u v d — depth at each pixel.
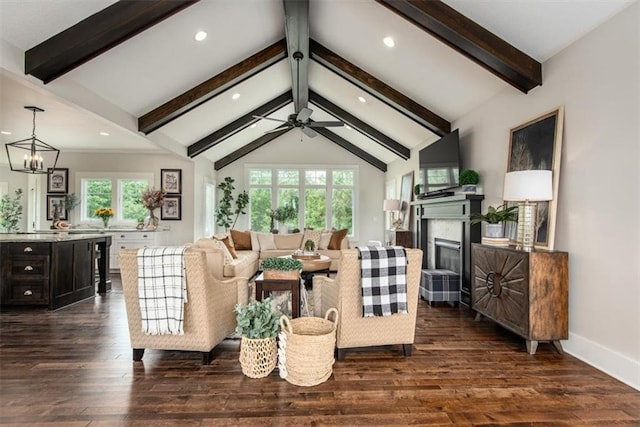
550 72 2.96
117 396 2.07
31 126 5.18
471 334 3.20
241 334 2.33
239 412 1.91
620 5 2.27
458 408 1.96
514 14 2.76
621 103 2.29
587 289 2.55
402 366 2.50
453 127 4.91
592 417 1.87
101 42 2.96
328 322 2.54
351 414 1.89
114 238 6.53
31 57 2.88
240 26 3.93
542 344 2.95
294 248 6.73
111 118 4.07
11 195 7.88
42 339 3.03
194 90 4.64
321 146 8.94
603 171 2.42
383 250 2.59
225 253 4.80
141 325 2.50
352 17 3.77
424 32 3.44
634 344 2.21
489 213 3.38
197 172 7.35
